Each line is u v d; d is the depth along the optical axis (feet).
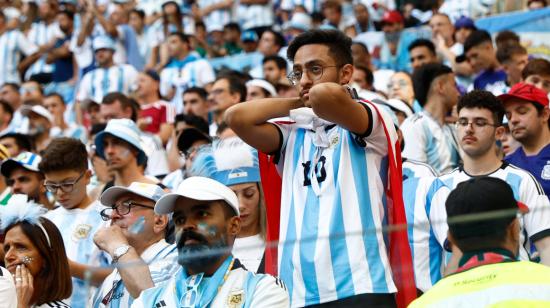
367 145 29.14
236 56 80.74
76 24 95.66
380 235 28.02
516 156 40.65
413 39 70.74
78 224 39.65
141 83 68.64
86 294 32.76
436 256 28.53
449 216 22.74
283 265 28.84
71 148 41.52
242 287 27.37
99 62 80.53
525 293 20.42
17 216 33.45
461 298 20.75
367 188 28.89
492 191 22.34
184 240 28.02
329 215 28.71
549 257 28.37
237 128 30.09
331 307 27.71
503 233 21.74
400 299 27.63
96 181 49.19
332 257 27.96
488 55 55.83
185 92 62.75
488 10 74.64
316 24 82.02
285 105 30.42
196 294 27.40
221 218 28.25
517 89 40.11
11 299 31.17
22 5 106.32
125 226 34.86
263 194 32.14
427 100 46.34
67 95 90.43
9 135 56.44
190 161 42.52
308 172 29.60
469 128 35.29
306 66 30.35
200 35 90.74
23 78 96.73
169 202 28.32
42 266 33.27
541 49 66.59
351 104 28.17
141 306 28.04
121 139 45.96
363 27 80.64
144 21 95.25
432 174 38.14
